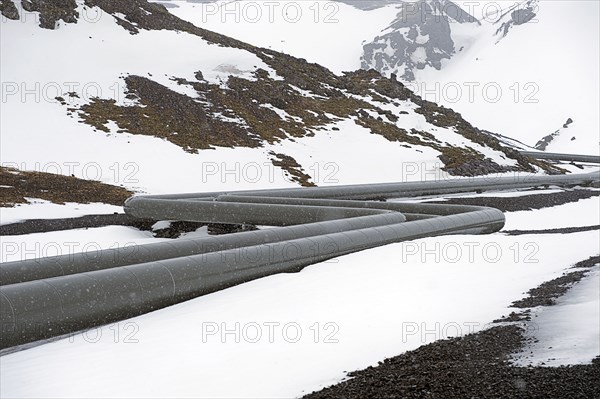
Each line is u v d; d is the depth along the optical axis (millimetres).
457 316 11898
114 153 41125
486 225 24016
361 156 50719
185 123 48656
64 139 41656
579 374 8422
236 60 62344
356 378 8867
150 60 57781
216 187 38938
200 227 27203
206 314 12430
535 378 8359
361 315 11930
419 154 53469
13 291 11734
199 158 43344
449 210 26125
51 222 26484
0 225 25250
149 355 10172
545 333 10523
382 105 65625
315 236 17859
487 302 12938
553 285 14297
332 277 14977
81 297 12391
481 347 9953
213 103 53250
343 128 56250
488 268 16078
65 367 9789
